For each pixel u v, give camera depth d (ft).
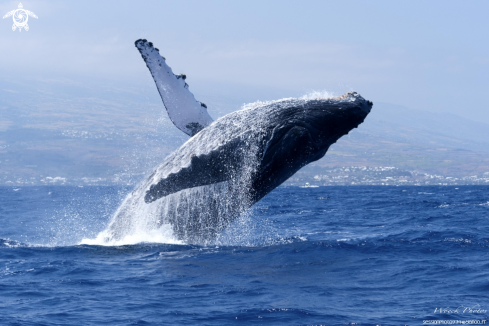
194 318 47.73
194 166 62.34
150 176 71.82
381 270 66.08
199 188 67.87
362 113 61.57
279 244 80.89
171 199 70.69
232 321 47.06
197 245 75.36
